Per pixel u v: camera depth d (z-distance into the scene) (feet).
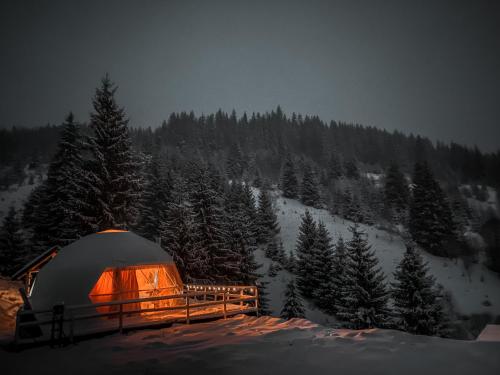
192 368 22.54
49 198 112.16
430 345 23.40
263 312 117.70
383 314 94.63
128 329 36.86
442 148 608.19
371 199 292.20
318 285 139.23
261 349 26.07
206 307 49.70
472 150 540.11
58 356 27.91
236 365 22.63
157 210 155.43
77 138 117.19
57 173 113.91
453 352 21.56
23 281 66.69
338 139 642.63
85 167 101.14
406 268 96.32
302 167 405.39
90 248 48.62
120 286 47.42
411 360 20.89
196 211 122.31
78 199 95.25
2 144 464.24
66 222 101.04
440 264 189.98
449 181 472.44
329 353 23.63
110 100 106.73
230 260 122.01
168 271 53.83
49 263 49.26
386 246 200.13
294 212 254.88
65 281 43.93
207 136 577.43
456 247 205.98
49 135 542.98
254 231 191.21
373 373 19.51
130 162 103.96
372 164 583.17
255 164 422.00
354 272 99.09
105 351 28.94
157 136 533.96
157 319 40.24
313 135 638.94
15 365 25.61
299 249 153.17
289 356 23.76
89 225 94.32
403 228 238.68
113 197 96.58
